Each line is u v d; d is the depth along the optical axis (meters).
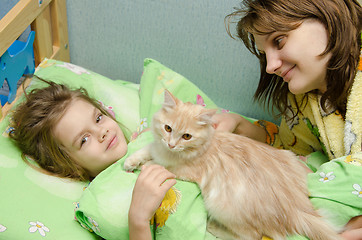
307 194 1.08
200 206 1.08
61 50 1.73
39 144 1.23
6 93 1.51
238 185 1.01
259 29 1.05
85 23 1.72
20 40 1.73
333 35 1.01
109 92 1.53
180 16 1.59
